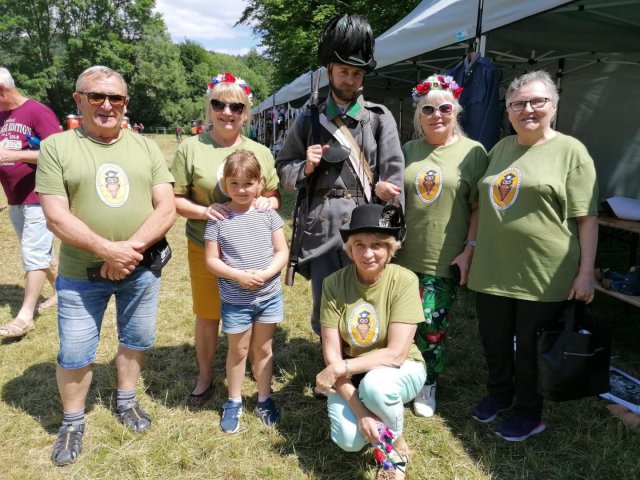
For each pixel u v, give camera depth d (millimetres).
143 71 49562
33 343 3570
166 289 4828
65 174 2199
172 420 2695
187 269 5512
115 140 2332
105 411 2752
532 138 2336
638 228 3508
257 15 20828
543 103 2240
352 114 2504
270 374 2732
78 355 2348
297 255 2701
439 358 2744
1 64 42000
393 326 2287
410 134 12039
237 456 2404
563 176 2252
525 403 2525
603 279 3428
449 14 4277
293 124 2711
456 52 6480
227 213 2496
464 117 3982
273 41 20844
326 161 2496
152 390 3020
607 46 5496
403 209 2521
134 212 2316
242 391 2992
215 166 2615
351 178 2551
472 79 3908
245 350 2578
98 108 2180
